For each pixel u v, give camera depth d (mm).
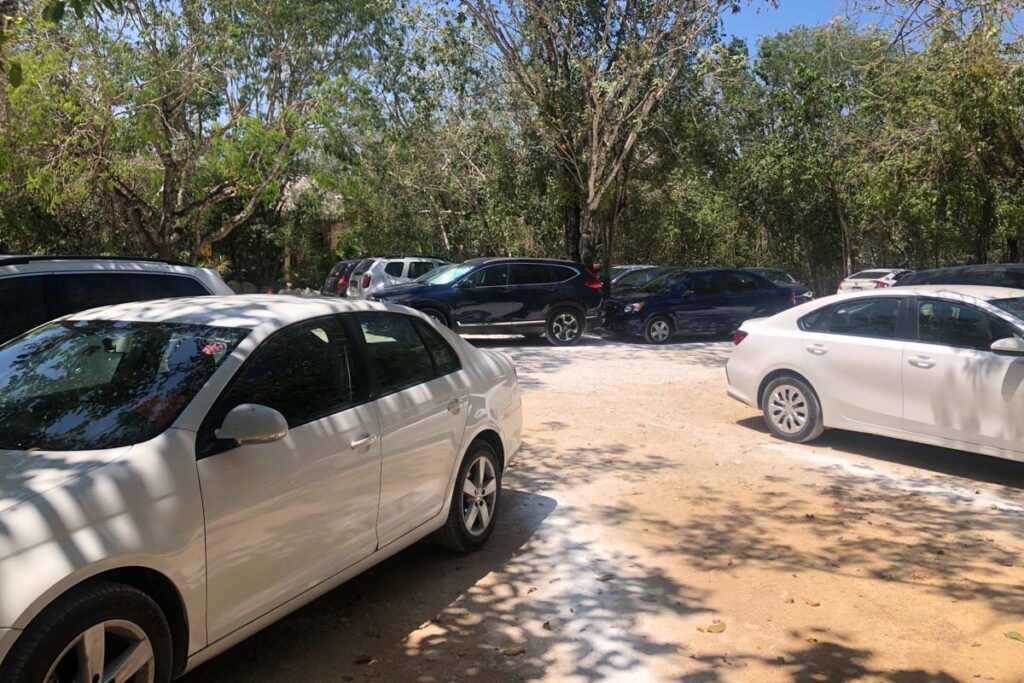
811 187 33250
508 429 5359
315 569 3535
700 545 5102
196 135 18562
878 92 19984
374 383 4102
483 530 4977
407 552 4945
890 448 7656
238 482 3129
